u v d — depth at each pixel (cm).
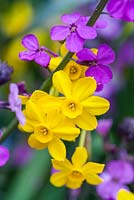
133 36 63
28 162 59
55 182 31
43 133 29
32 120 29
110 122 44
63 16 29
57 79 29
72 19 29
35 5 68
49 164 57
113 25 61
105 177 44
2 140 32
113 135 52
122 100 61
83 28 28
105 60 29
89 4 62
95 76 29
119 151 44
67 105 28
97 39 61
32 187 56
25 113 29
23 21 66
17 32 66
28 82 63
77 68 29
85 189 44
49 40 63
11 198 55
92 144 52
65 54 30
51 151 29
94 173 31
